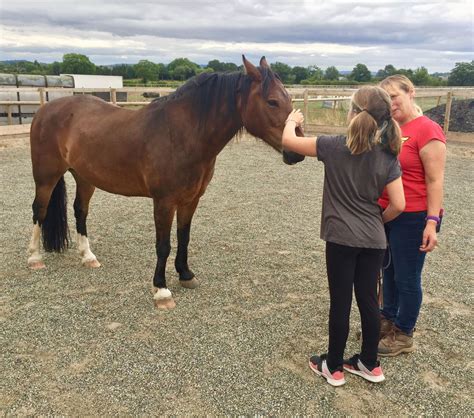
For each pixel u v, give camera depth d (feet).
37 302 10.78
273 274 12.73
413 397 7.66
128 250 14.29
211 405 7.31
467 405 7.48
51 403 7.28
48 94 43.62
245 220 17.71
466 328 10.00
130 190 11.20
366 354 7.84
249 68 9.21
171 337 9.39
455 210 19.45
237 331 9.66
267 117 9.13
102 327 9.73
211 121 9.82
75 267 12.91
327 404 7.42
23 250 13.97
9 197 19.94
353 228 6.99
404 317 8.73
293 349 9.04
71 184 24.00
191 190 10.31
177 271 11.77
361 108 6.75
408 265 8.31
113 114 11.32
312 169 28.37
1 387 7.66
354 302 11.25
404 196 7.48
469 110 40.11
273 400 7.48
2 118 41.65
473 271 13.17
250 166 28.99
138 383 7.83
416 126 7.92
